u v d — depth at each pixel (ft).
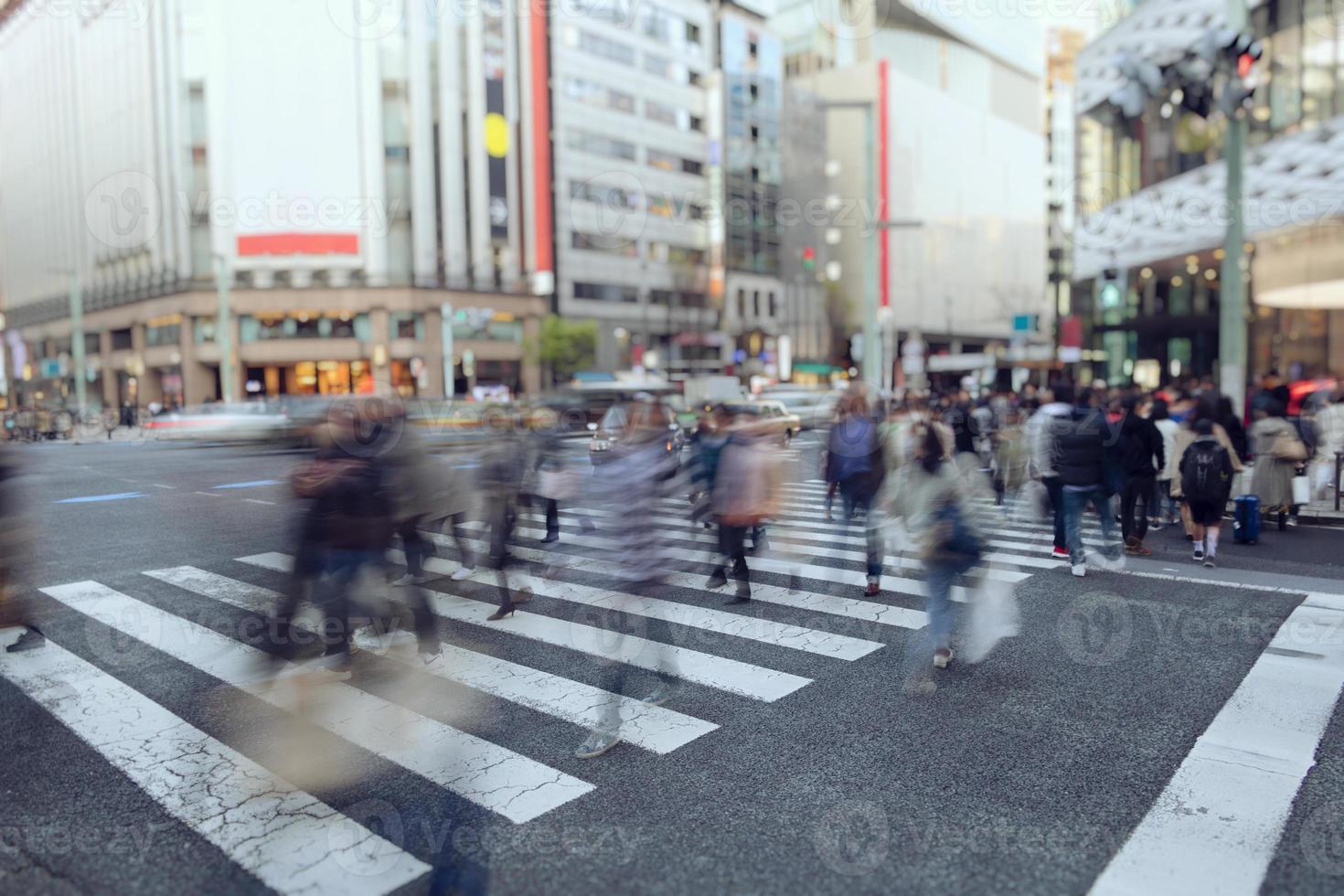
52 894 10.65
